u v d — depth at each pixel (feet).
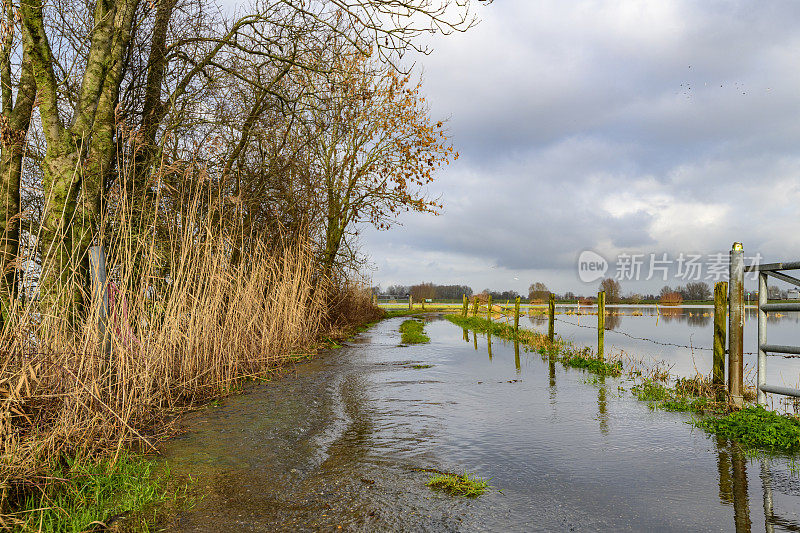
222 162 38.04
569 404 23.15
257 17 37.50
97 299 19.56
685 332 66.54
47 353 15.80
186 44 38.63
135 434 16.83
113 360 19.34
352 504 11.91
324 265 56.54
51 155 25.57
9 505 11.51
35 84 26.68
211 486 13.19
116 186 25.50
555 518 11.05
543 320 104.53
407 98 64.34
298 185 47.03
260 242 38.52
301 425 19.51
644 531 10.43
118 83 29.91
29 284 17.49
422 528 10.61
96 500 11.93
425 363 37.19
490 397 24.82
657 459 15.19
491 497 12.25
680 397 24.16
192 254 29.76
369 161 64.28
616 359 37.65
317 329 48.83
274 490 12.87
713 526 10.66
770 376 30.30
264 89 38.52
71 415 14.99
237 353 29.78
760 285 21.63
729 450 16.12
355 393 25.93
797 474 13.84
